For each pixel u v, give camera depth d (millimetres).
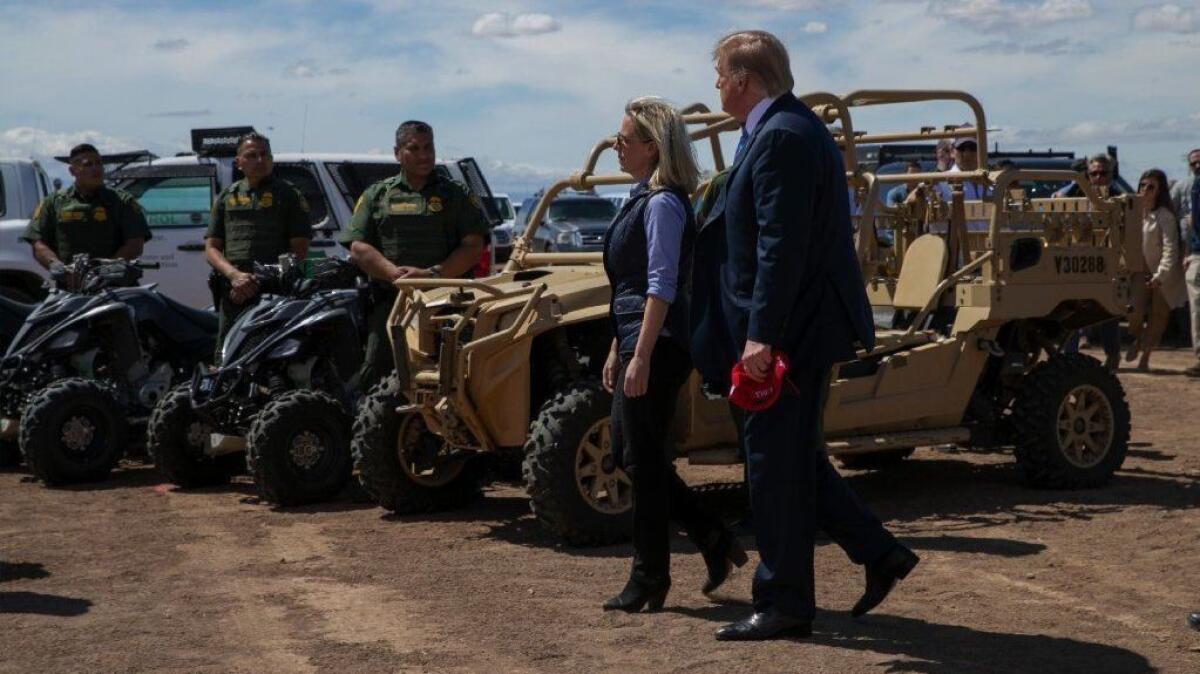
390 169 12578
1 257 12461
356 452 7316
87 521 7367
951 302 7926
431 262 7871
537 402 6961
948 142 11453
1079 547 6367
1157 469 8547
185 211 12336
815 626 5016
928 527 6871
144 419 8812
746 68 4656
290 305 8086
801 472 4684
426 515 7441
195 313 9164
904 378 7512
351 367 8109
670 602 5402
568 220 28844
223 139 12148
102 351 8969
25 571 6148
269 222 8852
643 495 5145
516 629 5059
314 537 6875
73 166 9570
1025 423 7738
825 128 4652
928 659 4594
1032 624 5062
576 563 6191
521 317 6504
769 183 4480
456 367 6527
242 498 8055
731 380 4691
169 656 4777
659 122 5043
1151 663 4562
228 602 5543
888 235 9125
